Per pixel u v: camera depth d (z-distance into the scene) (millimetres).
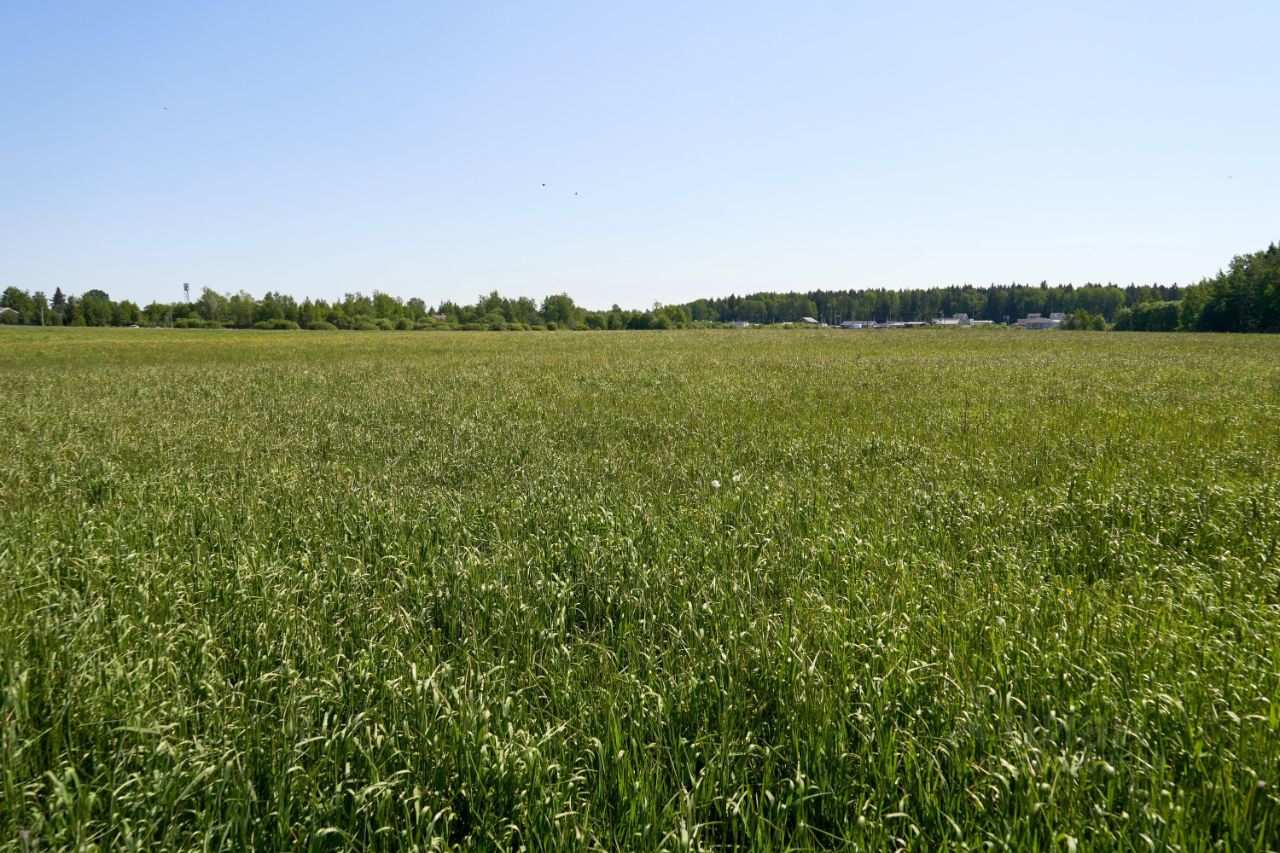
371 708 3756
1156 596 5223
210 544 6633
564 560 6070
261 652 4484
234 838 2979
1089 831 2916
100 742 3576
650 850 2945
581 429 13719
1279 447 10852
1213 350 40875
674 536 6594
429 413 16234
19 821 3098
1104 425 13117
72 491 8938
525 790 3162
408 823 2936
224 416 16172
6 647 4344
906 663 4086
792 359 34281
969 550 6262
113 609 5059
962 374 24797
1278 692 3746
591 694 4004
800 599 5133
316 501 8164
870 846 2857
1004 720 3506
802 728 3611
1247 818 2896
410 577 5680
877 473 9445
